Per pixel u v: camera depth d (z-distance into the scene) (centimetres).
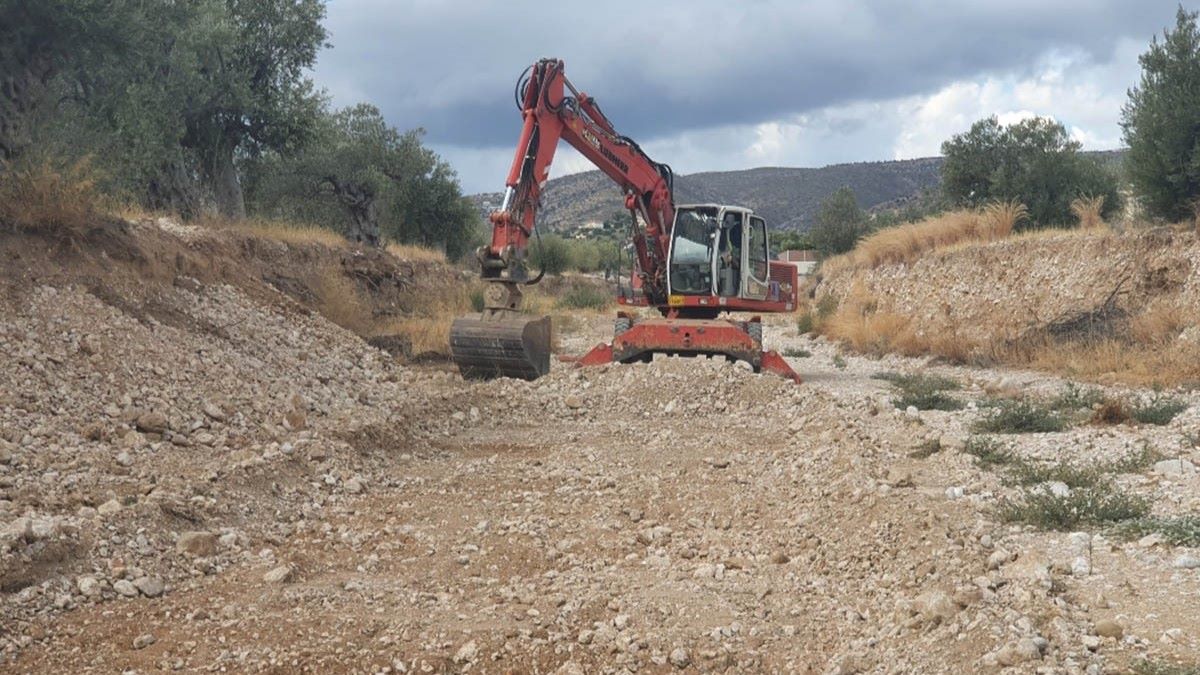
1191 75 1953
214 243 1723
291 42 2669
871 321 2398
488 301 1529
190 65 2327
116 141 2052
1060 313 1917
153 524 683
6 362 953
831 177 15575
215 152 2562
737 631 543
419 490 888
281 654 514
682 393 1349
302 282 2003
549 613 572
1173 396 1295
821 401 1304
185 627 550
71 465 806
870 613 566
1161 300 1766
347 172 3259
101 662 507
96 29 1567
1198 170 1883
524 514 807
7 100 1475
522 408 1283
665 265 1947
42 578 589
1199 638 491
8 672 494
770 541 729
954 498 796
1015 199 2772
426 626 552
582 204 13462
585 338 2711
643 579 637
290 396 1145
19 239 1177
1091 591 573
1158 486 831
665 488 892
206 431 984
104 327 1109
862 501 764
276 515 777
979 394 1530
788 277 2109
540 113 1631
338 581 638
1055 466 924
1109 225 2144
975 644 480
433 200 4028
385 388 1420
